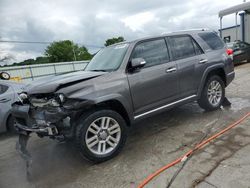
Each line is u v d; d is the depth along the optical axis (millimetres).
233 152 3162
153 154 3473
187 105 5801
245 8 16312
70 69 31547
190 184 2607
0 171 3668
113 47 4512
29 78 26750
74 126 3238
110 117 3482
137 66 3627
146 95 3879
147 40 4133
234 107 5188
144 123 4891
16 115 3777
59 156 3908
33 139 4930
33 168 3604
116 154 3551
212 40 5156
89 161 3422
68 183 3055
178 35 4559
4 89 5578
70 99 3135
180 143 3713
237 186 2467
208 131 4027
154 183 2736
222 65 5035
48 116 3223
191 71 4492
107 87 3441
